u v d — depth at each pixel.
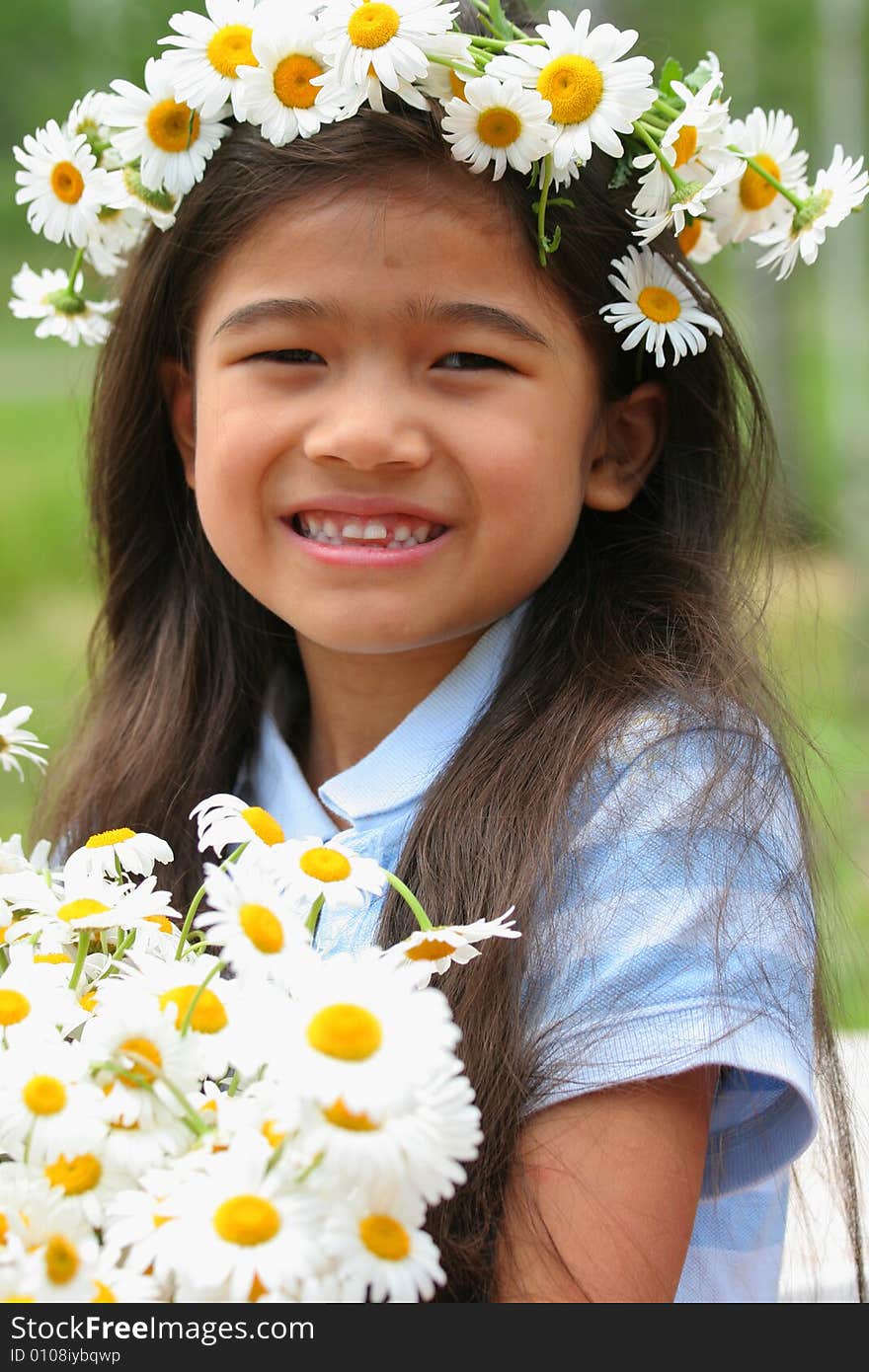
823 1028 0.91
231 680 1.02
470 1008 0.85
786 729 0.96
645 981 0.84
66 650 3.04
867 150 3.87
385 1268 0.72
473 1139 0.72
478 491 0.88
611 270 0.92
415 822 0.90
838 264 4.21
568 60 0.87
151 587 1.04
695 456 0.98
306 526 0.91
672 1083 0.84
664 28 3.61
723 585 0.97
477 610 0.90
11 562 3.47
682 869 0.86
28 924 0.80
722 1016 0.84
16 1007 0.77
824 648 2.35
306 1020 0.72
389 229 0.87
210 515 0.92
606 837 0.87
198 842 1.00
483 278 0.88
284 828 0.97
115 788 1.02
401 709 0.95
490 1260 0.82
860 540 2.80
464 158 0.87
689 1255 0.91
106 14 4.78
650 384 0.95
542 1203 0.83
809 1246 1.03
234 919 0.74
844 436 3.34
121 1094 0.75
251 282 0.89
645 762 0.88
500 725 0.91
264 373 0.89
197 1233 0.72
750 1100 0.87
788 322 3.66
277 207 0.88
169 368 0.98
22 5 4.78
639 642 0.93
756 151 0.94
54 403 4.84
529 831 0.88
